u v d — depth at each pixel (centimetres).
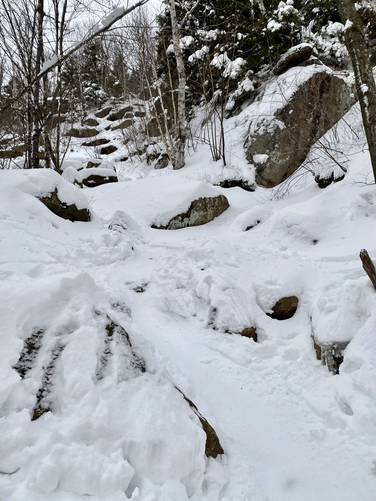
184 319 356
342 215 492
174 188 648
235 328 341
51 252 370
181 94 884
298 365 304
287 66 927
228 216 642
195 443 189
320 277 388
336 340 291
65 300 242
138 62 1206
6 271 274
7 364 201
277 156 797
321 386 280
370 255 388
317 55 941
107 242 446
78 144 1492
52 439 171
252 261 434
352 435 235
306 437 239
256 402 266
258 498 191
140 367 219
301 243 472
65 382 198
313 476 211
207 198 632
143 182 701
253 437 233
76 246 418
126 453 176
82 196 514
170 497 165
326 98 828
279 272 404
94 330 222
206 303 368
